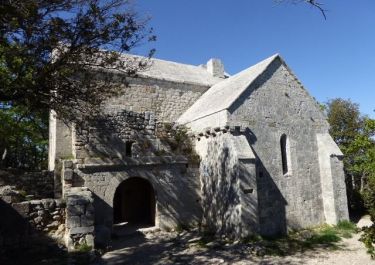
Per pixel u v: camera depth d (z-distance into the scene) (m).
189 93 20.83
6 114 19.92
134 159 14.11
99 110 10.66
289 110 15.99
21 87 8.15
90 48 8.54
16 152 28.41
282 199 14.65
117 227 15.65
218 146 14.20
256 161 14.15
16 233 10.18
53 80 8.48
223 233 13.55
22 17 7.27
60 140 15.78
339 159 16.34
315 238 13.14
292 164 15.43
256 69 16.31
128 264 9.78
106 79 9.77
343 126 24.22
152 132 14.95
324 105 25.20
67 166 12.80
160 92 19.83
